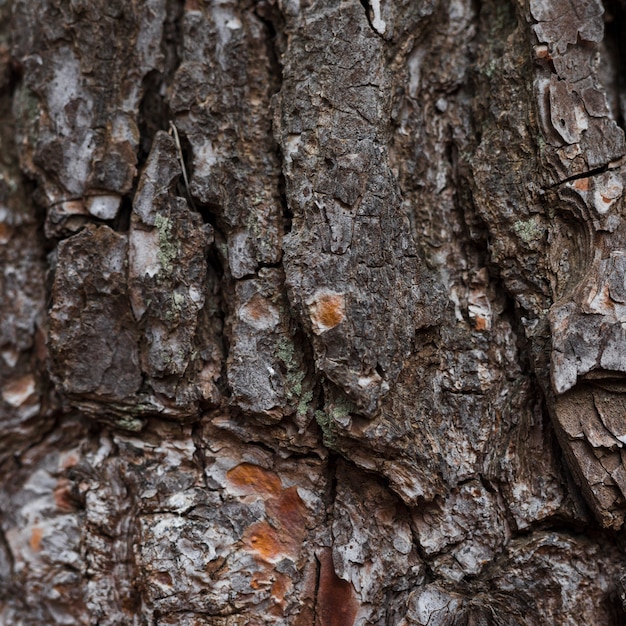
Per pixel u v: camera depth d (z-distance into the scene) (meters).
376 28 0.71
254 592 0.71
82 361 0.72
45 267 0.75
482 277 0.72
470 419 0.71
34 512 0.74
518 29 0.71
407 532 0.71
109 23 0.73
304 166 0.70
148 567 0.71
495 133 0.71
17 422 0.74
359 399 0.69
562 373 0.69
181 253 0.71
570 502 0.71
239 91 0.72
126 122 0.72
